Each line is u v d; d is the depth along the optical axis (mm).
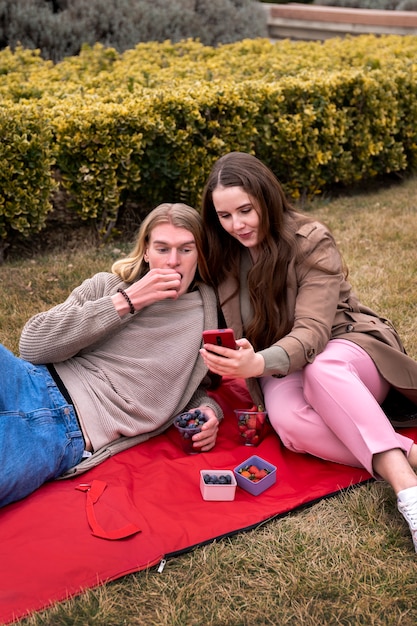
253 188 3074
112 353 3309
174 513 2883
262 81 7055
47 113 5941
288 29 15016
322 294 3178
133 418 3262
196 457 3234
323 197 7637
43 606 2402
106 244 6281
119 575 2545
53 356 3156
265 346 3338
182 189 6391
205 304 3404
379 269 5609
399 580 2555
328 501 2992
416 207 7223
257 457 3168
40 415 2951
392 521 2855
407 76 7855
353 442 2920
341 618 2406
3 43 10945
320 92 7145
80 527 2742
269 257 3182
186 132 6184
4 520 2781
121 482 3029
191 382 3400
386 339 3270
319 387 3018
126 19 11398
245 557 2668
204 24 12516
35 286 5371
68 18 11125
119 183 6148
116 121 5926
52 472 2980
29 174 5637
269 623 2395
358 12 14242
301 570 2615
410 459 2920
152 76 7551
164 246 3238
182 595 2492
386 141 7770
